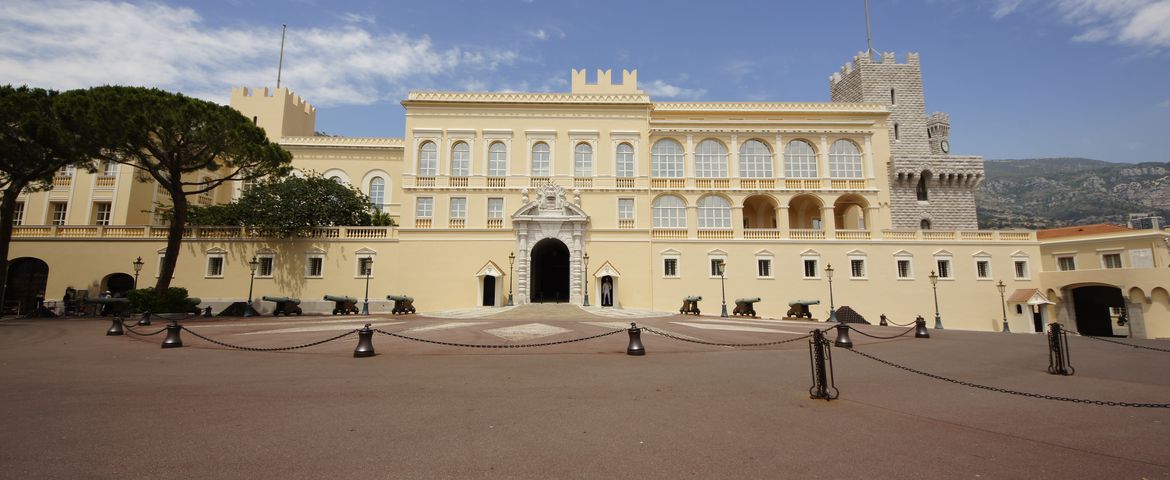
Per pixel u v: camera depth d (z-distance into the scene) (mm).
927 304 39688
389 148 49031
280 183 39344
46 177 31594
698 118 44562
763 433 6980
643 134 42625
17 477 5164
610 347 16078
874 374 11773
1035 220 157375
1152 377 12023
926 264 40406
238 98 51344
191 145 30047
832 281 39938
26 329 21703
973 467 5738
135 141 27875
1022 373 12484
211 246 38375
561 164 42000
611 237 40750
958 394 9609
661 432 6988
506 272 39688
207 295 37812
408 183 40938
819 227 48219
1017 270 41094
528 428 7125
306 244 39000
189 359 13141
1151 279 35281
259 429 6961
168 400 8602
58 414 7613
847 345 16688
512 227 40406
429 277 39594
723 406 8484
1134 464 5871
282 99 51625
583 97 42781
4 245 29562
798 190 42656
